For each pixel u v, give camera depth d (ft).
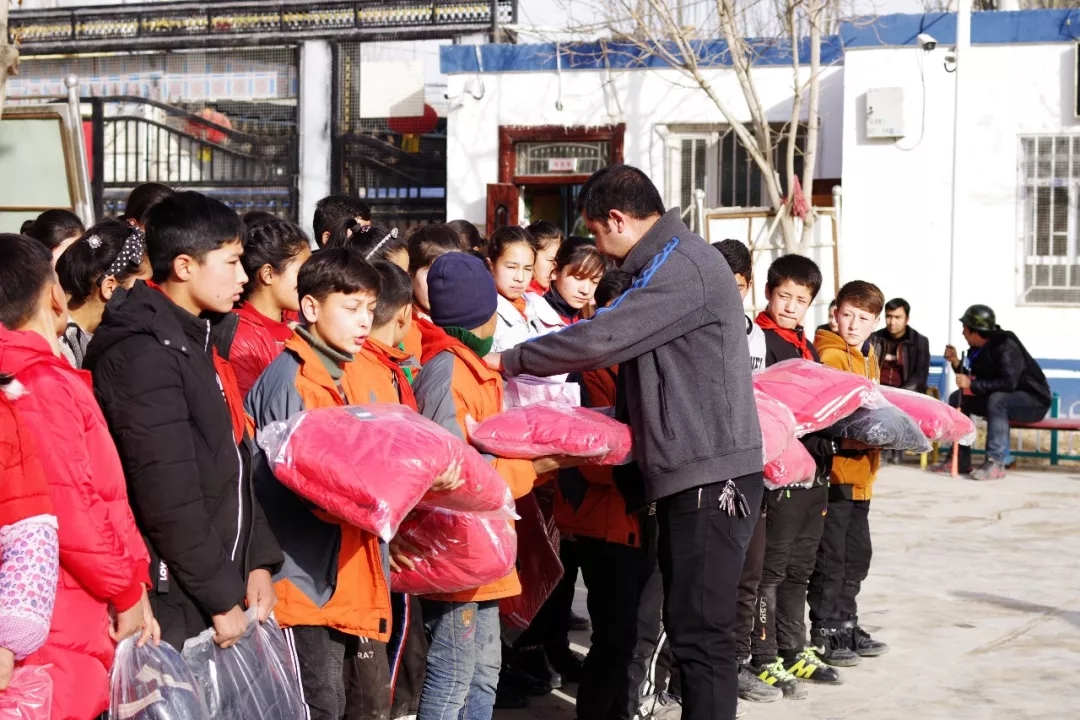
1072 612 21.84
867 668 18.71
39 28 54.49
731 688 12.85
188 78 53.72
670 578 13.05
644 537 13.94
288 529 11.15
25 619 8.20
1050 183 41.75
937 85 42.52
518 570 13.97
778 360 17.51
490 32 50.83
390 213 52.70
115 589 8.96
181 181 53.98
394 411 11.19
